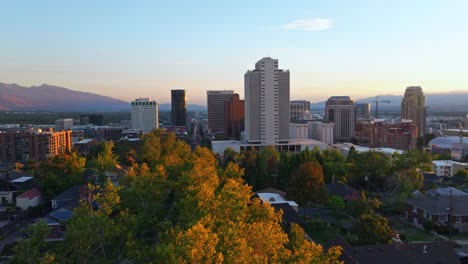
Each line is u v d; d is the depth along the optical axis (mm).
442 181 127938
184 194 66938
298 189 99250
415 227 86312
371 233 66188
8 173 115312
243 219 48000
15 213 88375
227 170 85062
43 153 185000
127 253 50312
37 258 43219
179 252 33281
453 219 82812
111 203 59156
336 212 96000
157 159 125500
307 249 38156
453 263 55469
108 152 121938
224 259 34219
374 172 126500
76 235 46688
